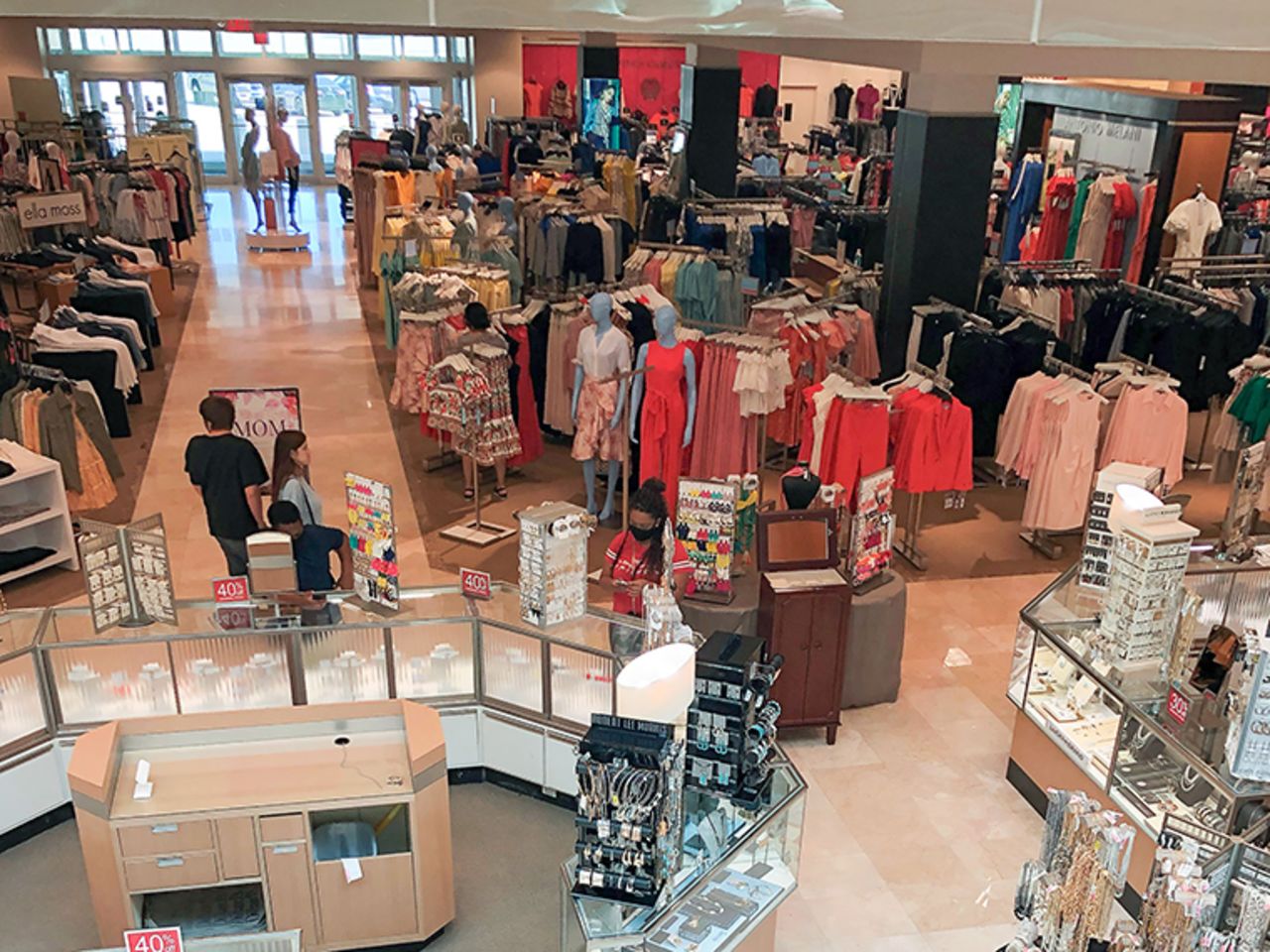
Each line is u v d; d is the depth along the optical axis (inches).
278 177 728.3
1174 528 196.4
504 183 747.4
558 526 207.2
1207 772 175.2
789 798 159.0
